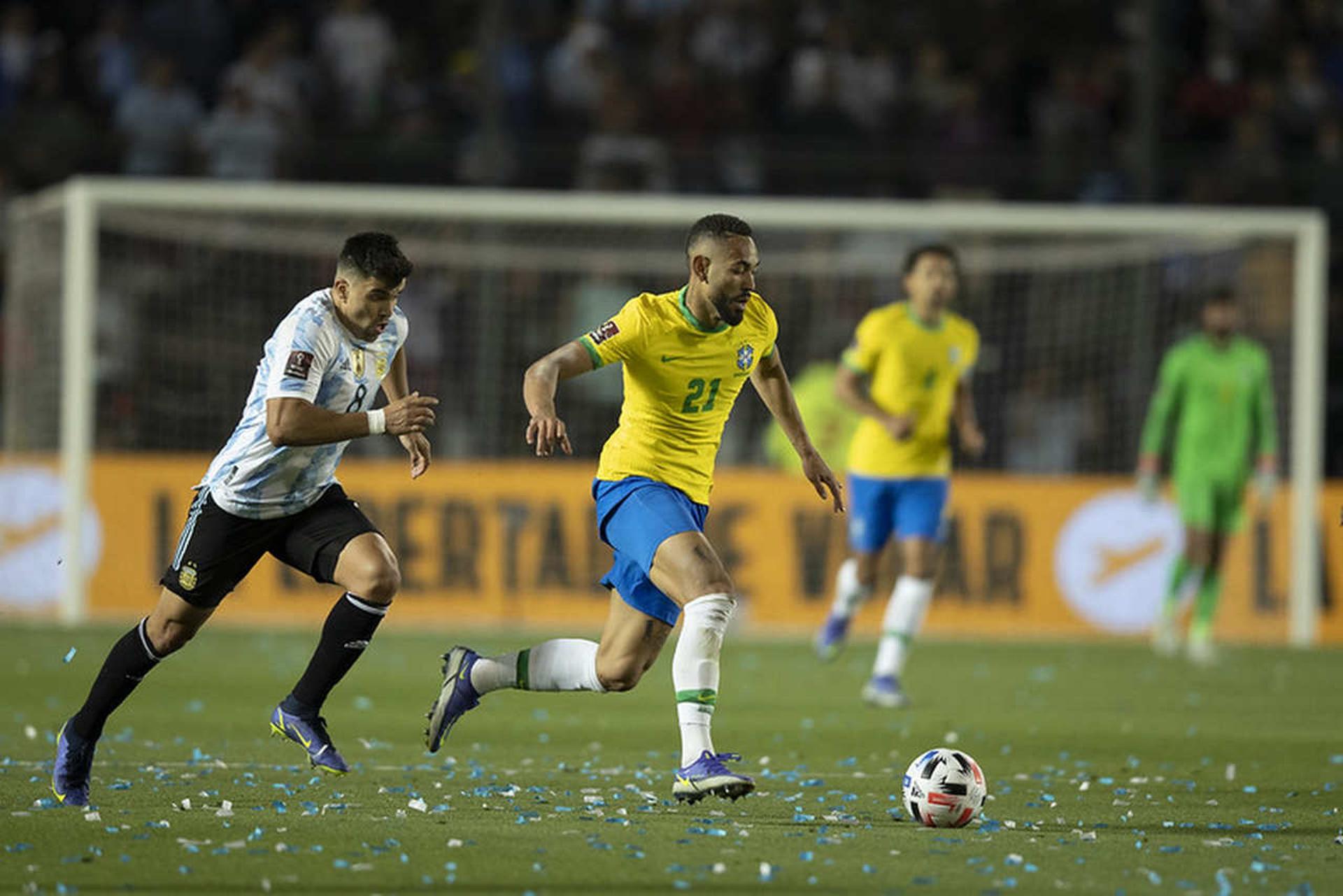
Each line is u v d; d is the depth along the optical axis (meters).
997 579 59.19
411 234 65.69
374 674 42.66
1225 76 74.62
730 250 22.06
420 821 20.81
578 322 65.81
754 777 25.98
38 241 59.78
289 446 21.11
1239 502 50.47
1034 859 18.86
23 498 58.03
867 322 38.44
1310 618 57.88
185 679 40.53
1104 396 66.00
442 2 75.88
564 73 72.75
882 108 72.75
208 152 67.31
